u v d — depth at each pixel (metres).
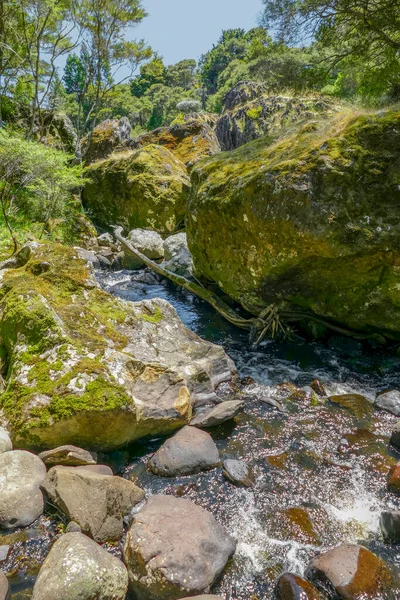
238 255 6.84
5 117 16.45
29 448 3.62
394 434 4.14
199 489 3.51
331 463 3.88
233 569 2.75
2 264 5.82
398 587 2.59
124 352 4.56
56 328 4.20
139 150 15.67
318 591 2.54
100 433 3.74
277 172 5.69
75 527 2.87
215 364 5.44
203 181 7.77
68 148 18.02
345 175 5.32
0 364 4.45
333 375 5.81
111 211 15.94
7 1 14.73
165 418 4.09
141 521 2.80
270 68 11.52
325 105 12.02
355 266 5.77
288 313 6.88
